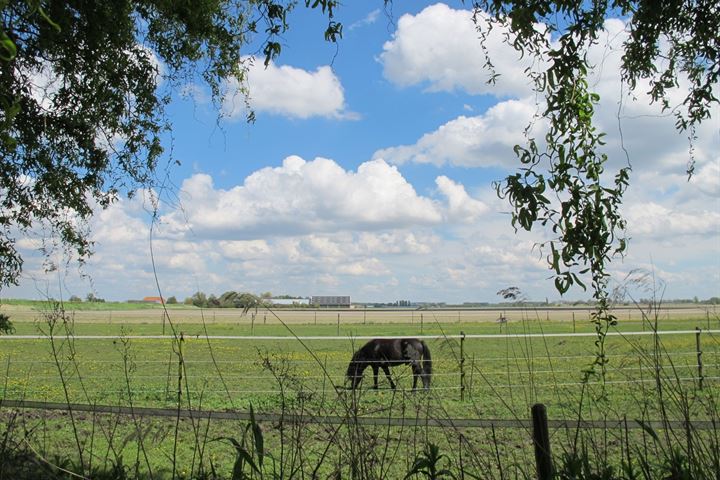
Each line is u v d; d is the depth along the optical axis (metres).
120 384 12.52
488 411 8.81
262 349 21.22
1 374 13.03
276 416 4.02
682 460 3.43
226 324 42.72
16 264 6.80
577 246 3.54
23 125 6.68
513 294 3.72
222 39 7.57
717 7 4.32
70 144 7.28
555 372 12.22
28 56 6.31
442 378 13.19
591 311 4.14
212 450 6.98
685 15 4.44
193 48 7.57
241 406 9.82
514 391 10.27
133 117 7.38
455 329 33.16
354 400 4.04
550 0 3.68
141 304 84.31
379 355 12.28
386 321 53.28
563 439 6.59
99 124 7.21
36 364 14.96
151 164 7.53
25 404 4.48
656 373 3.77
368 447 3.62
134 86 7.13
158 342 24.92
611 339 10.84
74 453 6.43
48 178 6.99
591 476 3.44
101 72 6.78
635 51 4.61
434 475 3.59
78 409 4.45
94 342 23.22
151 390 11.77
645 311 3.70
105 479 4.30
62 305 4.19
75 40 6.36
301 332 32.66
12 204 7.12
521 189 3.47
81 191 7.35
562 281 3.60
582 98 3.77
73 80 6.77
